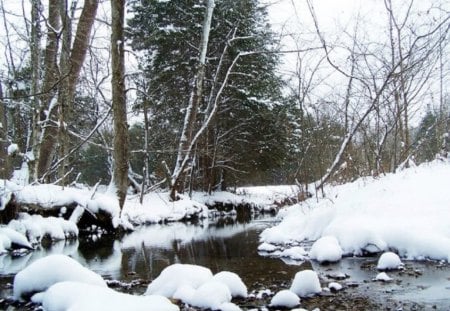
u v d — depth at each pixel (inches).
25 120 759.7
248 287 199.8
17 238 332.8
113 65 470.0
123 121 476.7
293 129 848.9
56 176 664.4
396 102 465.7
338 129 564.1
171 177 682.8
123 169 480.4
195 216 673.6
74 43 517.7
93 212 430.6
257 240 363.3
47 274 187.5
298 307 163.2
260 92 836.6
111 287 209.5
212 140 858.1
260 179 1155.3
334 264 237.3
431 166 402.6
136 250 333.4
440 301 161.5
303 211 370.3
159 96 775.1
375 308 157.8
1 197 355.3
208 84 821.2
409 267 216.1
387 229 251.6
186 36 765.3
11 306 178.4
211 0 683.4
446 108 584.4
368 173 505.0
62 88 479.2
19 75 587.5
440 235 235.6
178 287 180.4
